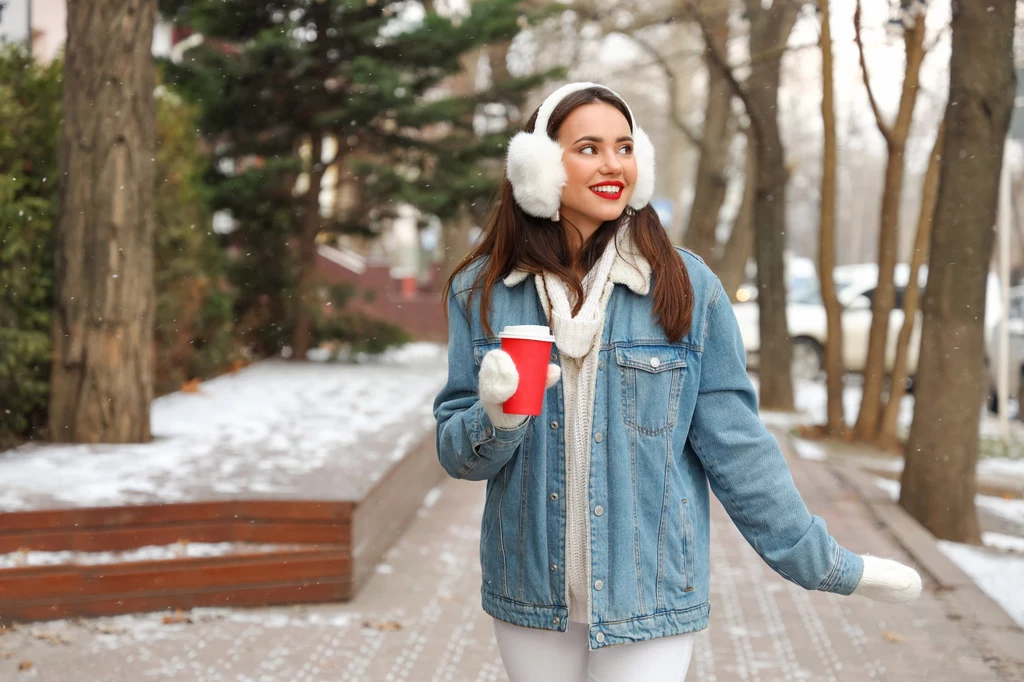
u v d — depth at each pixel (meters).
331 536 4.82
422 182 13.15
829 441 10.20
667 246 2.16
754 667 4.20
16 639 4.16
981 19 6.49
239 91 12.23
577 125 2.13
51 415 6.34
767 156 11.81
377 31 12.36
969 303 6.86
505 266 2.20
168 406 8.36
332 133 12.88
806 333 16.17
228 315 10.57
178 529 4.68
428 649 4.27
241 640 4.27
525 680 2.16
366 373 11.70
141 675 3.86
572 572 2.09
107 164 6.27
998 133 6.66
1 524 4.40
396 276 26.08
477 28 12.62
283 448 6.39
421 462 6.98
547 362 1.91
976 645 4.48
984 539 7.23
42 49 10.08
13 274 6.13
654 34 16.27
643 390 2.09
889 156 9.52
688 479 2.17
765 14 11.04
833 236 10.23
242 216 12.80
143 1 6.35
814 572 2.04
